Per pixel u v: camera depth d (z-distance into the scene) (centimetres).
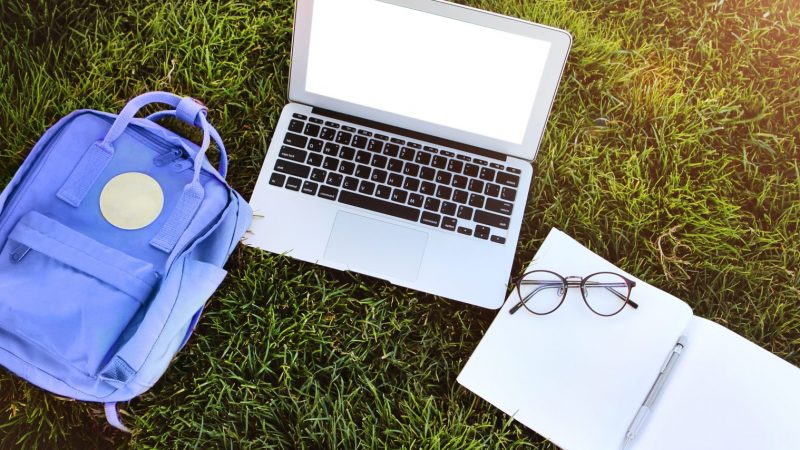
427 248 119
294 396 119
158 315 100
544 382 115
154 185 107
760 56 136
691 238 128
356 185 120
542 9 136
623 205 129
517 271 126
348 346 122
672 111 133
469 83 112
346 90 117
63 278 99
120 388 102
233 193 112
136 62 133
